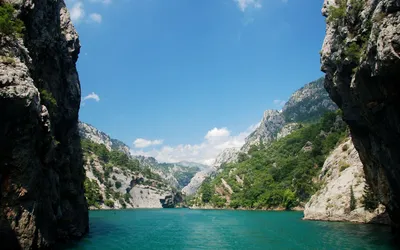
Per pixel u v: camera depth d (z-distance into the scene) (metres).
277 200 132.50
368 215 55.75
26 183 23.44
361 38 26.11
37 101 24.25
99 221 71.19
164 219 80.25
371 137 33.69
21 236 23.02
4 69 22.30
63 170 36.97
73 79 41.88
